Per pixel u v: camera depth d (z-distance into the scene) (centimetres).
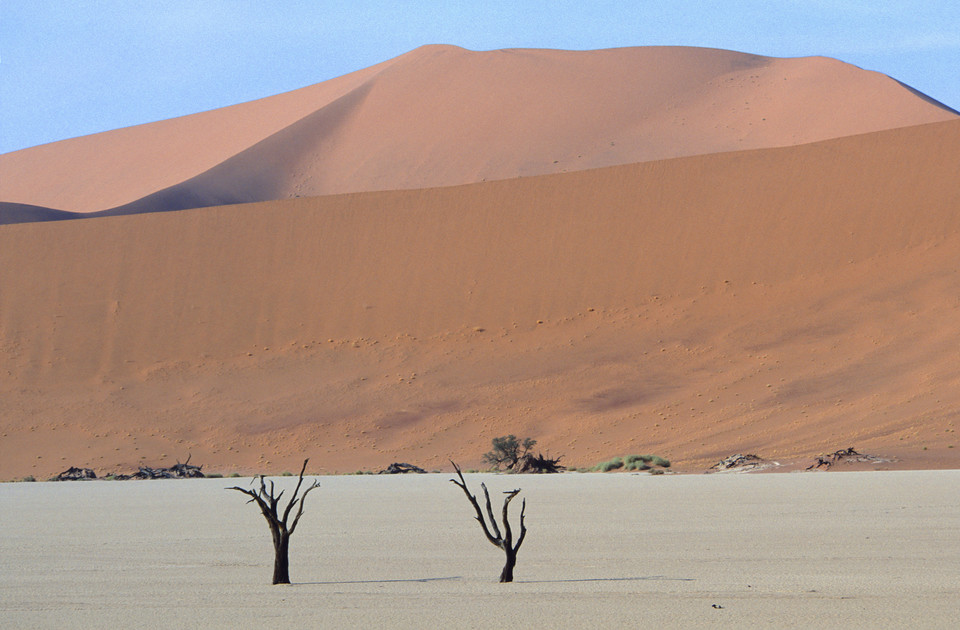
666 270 15650
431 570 2747
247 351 15612
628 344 14250
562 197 17412
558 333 14950
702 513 4509
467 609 1944
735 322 14250
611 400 12925
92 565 2962
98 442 13062
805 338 13488
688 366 13438
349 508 5266
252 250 17525
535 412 12938
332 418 13450
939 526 3716
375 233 17525
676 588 2255
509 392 13538
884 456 9294
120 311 16425
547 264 16275
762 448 10706
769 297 14638
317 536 3822
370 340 15588
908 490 5800
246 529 4203
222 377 14900
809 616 1802
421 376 14350
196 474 11125
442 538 3662
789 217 15888
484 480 8281
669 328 14462
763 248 15525
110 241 17862
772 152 17362
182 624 1800
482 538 3628
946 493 5481
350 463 11994
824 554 2927
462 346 15062
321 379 14612
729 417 11881
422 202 18000
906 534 3450
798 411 11731
